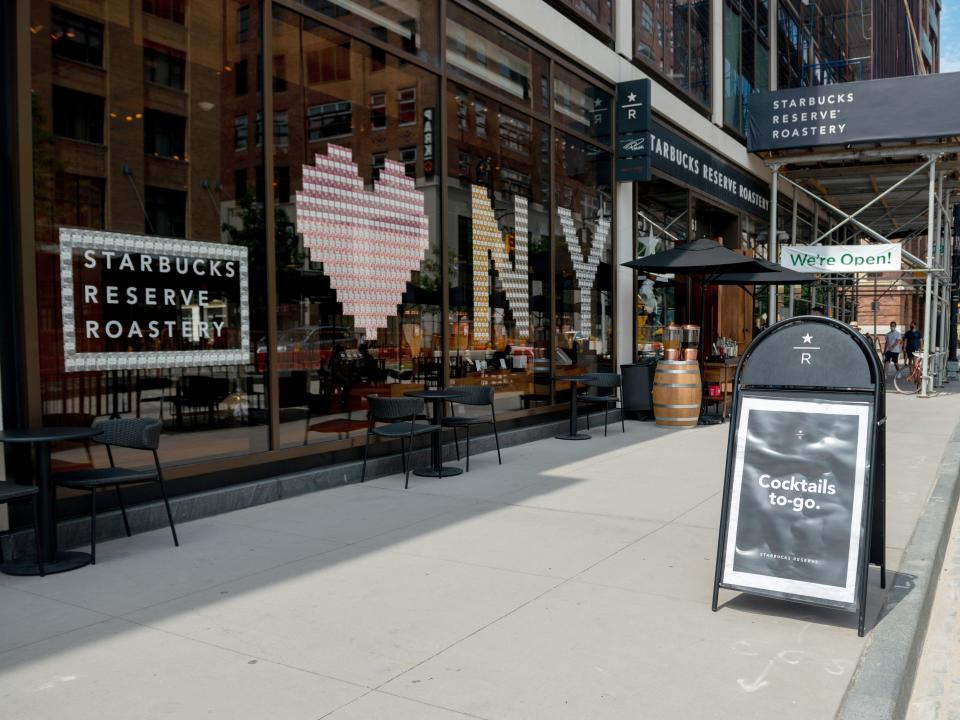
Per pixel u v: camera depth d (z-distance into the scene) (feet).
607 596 13.80
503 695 10.03
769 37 64.08
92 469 16.87
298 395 22.85
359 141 25.00
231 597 13.71
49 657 11.19
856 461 12.42
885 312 136.98
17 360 16.31
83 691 10.14
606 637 11.94
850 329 12.89
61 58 17.34
